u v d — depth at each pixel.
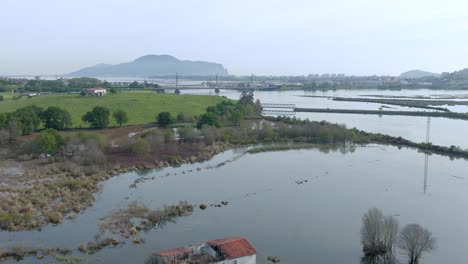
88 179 127.00
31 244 81.12
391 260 78.56
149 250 80.00
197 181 131.75
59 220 93.88
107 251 79.25
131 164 148.12
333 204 110.31
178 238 86.25
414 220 99.56
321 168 150.25
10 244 80.44
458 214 104.19
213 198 113.88
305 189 124.00
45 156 152.62
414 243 76.94
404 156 172.12
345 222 97.12
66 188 114.94
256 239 86.81
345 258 79.12
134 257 76.88
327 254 80.62
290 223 96.06
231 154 174.25
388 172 145.50
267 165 154.75
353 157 169.38
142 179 132.50
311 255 80.00
